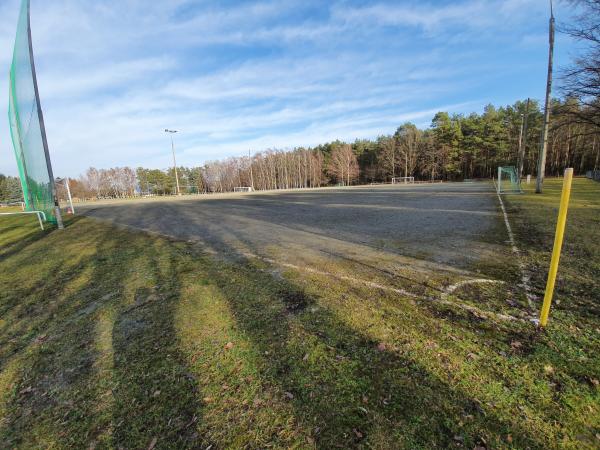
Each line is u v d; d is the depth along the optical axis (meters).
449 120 59.22
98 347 3.12
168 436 2.01
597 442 1.83
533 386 2.28
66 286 5.02
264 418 2.11
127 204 28.58
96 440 2.02
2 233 11.69
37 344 3.27
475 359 2.61
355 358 2.68
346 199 21.06
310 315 3.49
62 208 25.72
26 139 11.55
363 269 5.05
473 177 59.38
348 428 1.98
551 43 15.70
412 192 25.31
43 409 2.33
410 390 2.28
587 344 2.76
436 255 5.71
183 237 8.84
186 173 97.94
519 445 1.83
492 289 4.03
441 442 1.86
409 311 3.49
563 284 4.09
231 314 3.63
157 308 3.93
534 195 16.52
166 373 2.63
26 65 9.29
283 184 79.44
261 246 7.09
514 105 53.78
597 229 7.31
